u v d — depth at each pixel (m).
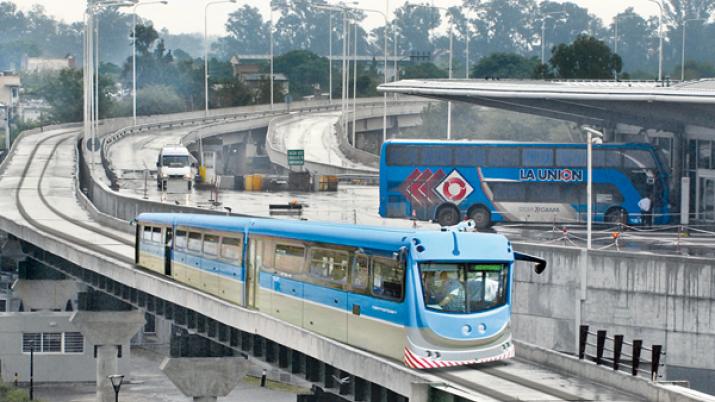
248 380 104.06
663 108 81.56
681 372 65.06
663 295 65.31
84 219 101.81
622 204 87.00
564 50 166.62
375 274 44.25
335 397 65.25
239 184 129.38
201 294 57.94
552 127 166.12
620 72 166.62
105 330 87.25
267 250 52.84
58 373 104.88
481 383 40.75
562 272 68.94
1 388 96.44
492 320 43.00
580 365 41.94
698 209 89.31
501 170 87.31
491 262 43.19
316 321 48.25
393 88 91.25
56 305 106.56
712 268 63.75
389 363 41.06
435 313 42.00
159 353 115.69
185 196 117.50
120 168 146.38
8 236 105.81
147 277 65.38
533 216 87.31
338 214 99.81
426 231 42.91
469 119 178.25
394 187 88.19
